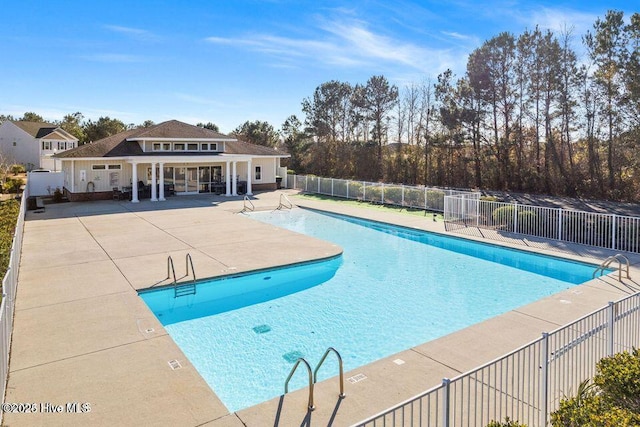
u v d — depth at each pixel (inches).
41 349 276.4
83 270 460.1
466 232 674.8
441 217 823.1
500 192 1273.4
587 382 197.0
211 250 555.8
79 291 391.5
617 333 248.2
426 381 237.8
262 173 1355.8
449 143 1423.5
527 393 211.8
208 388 232.8
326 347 321.4
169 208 931.3
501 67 1278.3
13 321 321.4
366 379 240.7
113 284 412.2
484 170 1375.5
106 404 215.9
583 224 573.6
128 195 1074.1
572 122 1176.8
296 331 348.8
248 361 298.5
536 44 1198.9
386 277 495.8
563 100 1168.2
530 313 341.7
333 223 834.2
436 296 433.1
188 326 358.3
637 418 138.2
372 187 1063.6
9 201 959.6
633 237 524.4
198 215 841.5
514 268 530.9
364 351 314.5
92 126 2429.9
